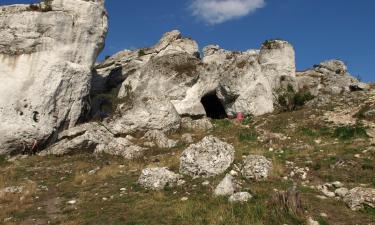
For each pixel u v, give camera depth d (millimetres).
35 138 31719
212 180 17875
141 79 39375
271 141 26781
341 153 21875
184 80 39375
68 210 15570
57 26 34344
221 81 40188
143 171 18500
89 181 20562
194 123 35906
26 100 32219
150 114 33969
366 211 14305
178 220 13398
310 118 32625
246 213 13367
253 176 17984
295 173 18703
